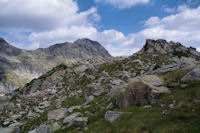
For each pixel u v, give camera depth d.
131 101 16.77
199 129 8.52
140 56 74.88
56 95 45.75
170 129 9.19
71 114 20.34
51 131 16.39
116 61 76.81
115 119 13.39
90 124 15.02
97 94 31.05
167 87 16.88
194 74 15.63
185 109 11.12
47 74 82.94
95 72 64.44
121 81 37.41
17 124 26.66
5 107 36.88
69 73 72.31
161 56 77.19
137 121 11.46
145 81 18.34
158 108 12.84
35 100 43.72
